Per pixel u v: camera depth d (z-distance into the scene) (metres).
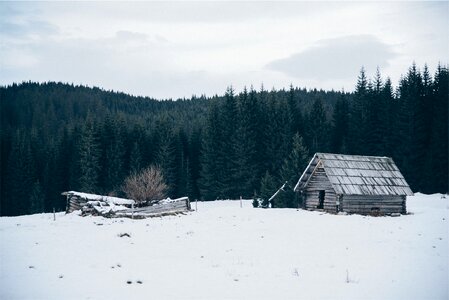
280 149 65.88
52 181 70.94
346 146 67.44
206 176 66.31
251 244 18.62
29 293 11.14
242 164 63.69
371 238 20.19
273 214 30.95
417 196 47.31
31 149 80.31
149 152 75.44
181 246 18.12
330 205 32.06
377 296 10.93
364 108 69.56
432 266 14.33
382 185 32.38
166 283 12.12
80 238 20.19
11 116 162.62
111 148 70.12
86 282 12.22
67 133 84.44
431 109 64.06
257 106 75.75
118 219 28.81
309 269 13.87
